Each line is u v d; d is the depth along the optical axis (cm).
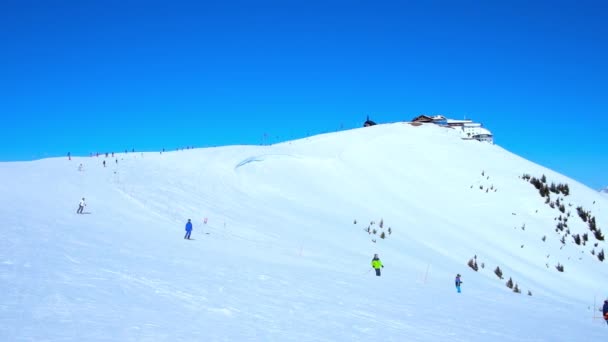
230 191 4994
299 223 4222
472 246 4928
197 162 6034
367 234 4397
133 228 2805
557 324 2009
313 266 2564
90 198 3581
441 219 5747
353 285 2119
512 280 4038
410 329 1373
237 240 3111
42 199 3278
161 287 1384
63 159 5528
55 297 1074
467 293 2698
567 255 5175
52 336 795
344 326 1269
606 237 5778
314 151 8119
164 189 4353
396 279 2667
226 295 1425
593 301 3966
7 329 798
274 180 5966
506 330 1619
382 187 6588
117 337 846
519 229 5706
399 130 10375
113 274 1455
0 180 3809
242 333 1023
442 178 7225
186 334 938
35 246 1766
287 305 1435
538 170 8344
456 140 10000
